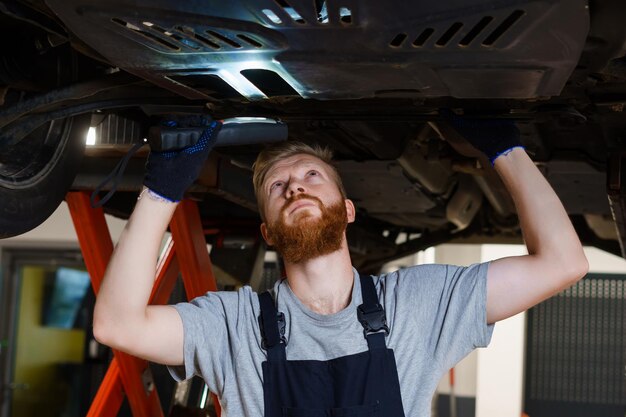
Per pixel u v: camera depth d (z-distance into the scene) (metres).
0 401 8.49
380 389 1.83
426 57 1.67
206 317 1.96
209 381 1.97
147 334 1.88
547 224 1.95
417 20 1.54
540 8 1.49
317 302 1.96
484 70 1.72
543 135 2.93
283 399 1.86
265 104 2.38
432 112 2.32
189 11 1.58
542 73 1.72
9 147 2.17
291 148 2.10
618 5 1.64
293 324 1.92
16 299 8.59
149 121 2.82
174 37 1.68
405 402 1.85
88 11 1.61
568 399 8.48
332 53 1.68
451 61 1.69
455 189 4.38
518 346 8.39
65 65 2.24
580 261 1.92
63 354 8.63
